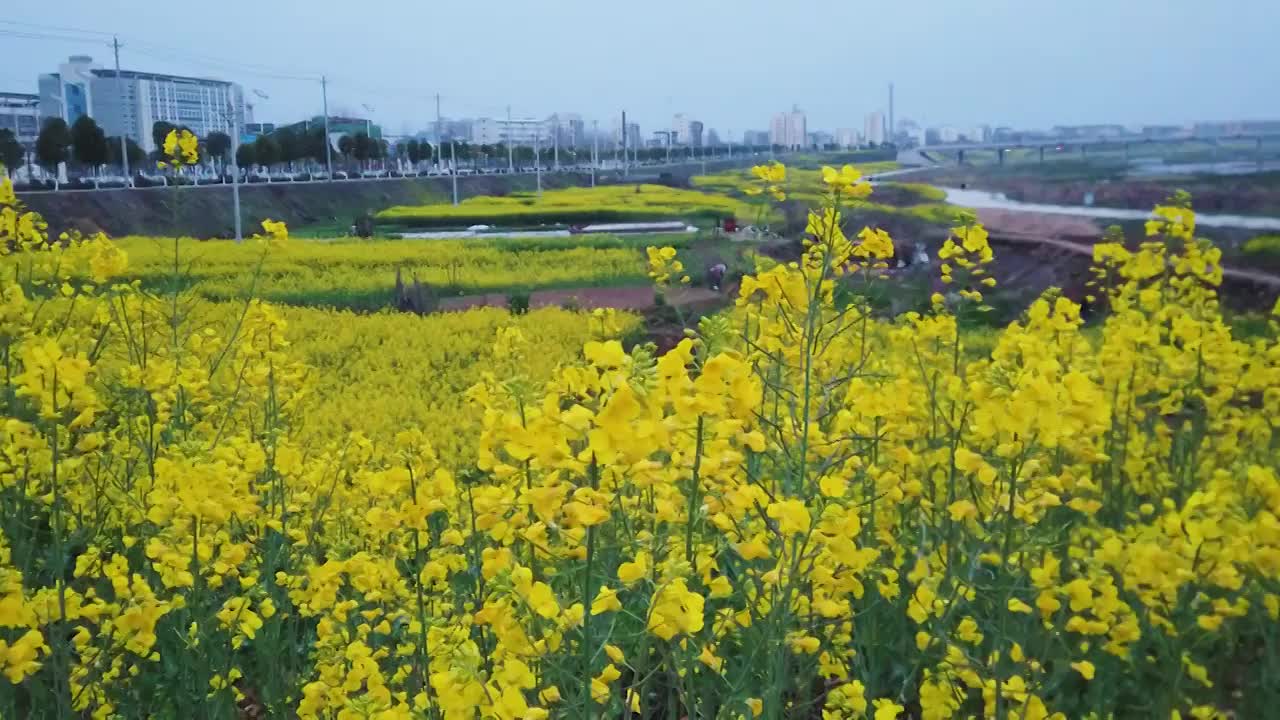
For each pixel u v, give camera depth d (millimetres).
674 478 2818
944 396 5191
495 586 2664
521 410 3129
